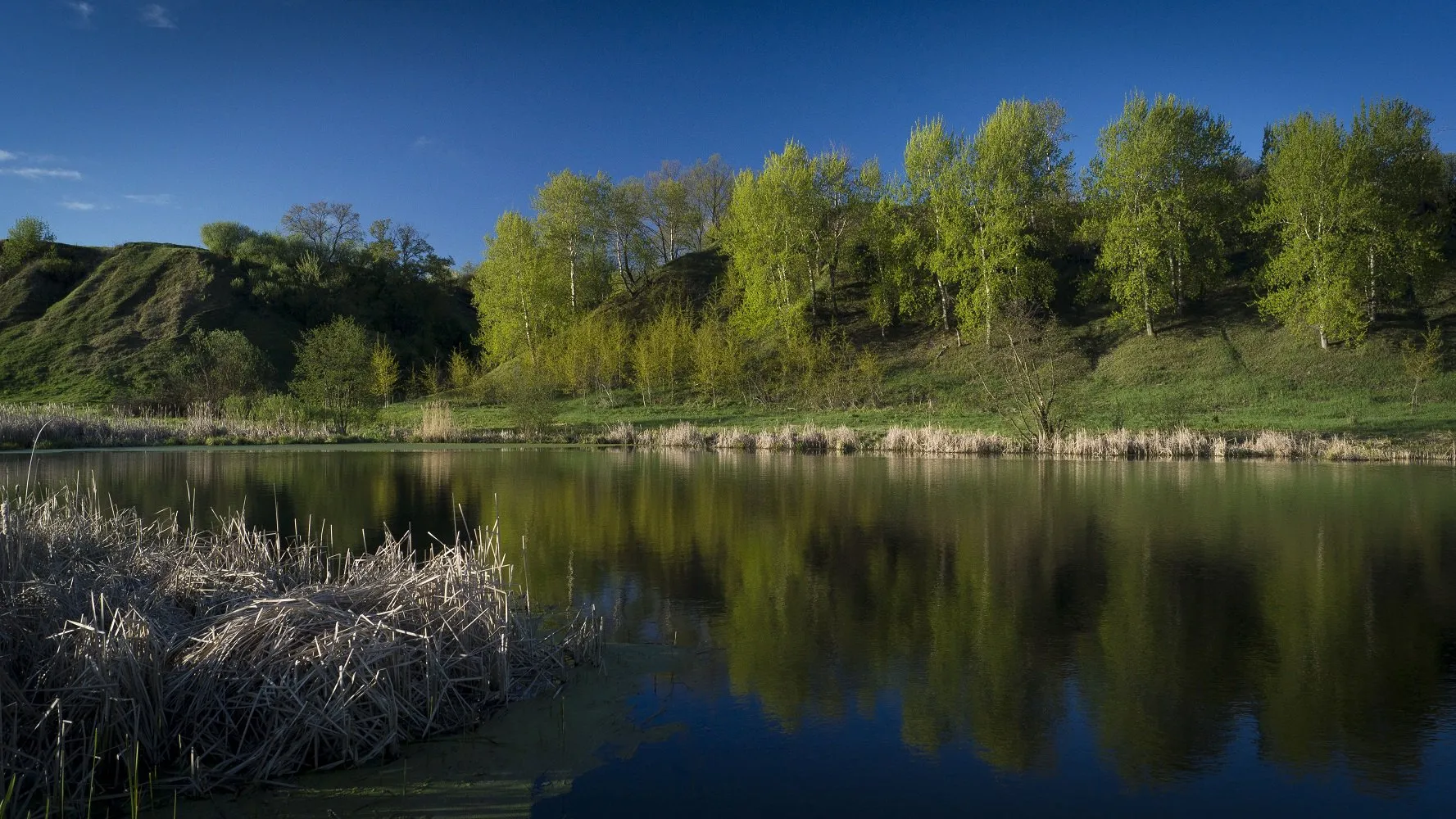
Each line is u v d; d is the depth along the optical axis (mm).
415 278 87438
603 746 5758
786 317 53625
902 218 57312
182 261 79562
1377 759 5629
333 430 42438
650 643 8164
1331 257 41625
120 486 19844
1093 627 8781
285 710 5344
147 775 5082
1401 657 7762
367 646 5699
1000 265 48844
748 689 6918
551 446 37344
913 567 11688
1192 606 9594
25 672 5461
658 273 72125
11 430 32469
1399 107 44844
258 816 4699
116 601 6176
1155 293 47312
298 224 91938
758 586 10547
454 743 5777
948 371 49406
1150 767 5523
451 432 40125
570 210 65188
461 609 6496
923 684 7062
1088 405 41219
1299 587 10445
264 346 71625
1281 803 5039
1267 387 40281
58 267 78625
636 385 55750
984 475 23969
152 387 57312
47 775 4648
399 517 15570
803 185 55031
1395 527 14820
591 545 13172
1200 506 17438
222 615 5906
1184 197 47594
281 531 13734
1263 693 6859
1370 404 36688
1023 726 6199
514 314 62281
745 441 35469
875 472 24969
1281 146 48344
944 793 5172
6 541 7074
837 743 5883
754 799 5047
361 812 4777
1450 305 44250
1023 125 51375
